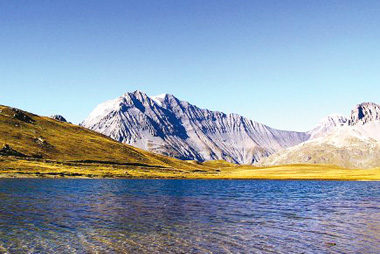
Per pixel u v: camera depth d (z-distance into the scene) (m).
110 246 28.30
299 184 135.25
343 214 48.47
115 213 45.25
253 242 30.50
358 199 72.81
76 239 30.30
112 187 94.25
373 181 161.75
